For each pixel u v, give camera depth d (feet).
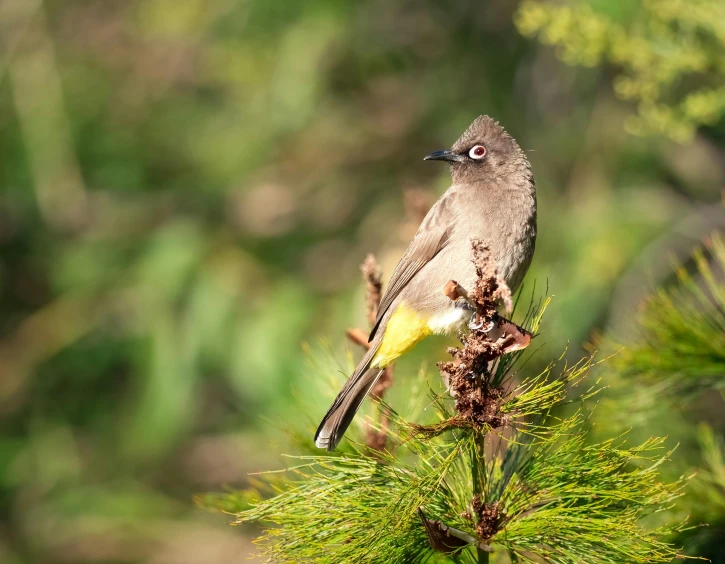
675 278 39.37
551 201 42.73
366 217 46.80
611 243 39.78
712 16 25.77
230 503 16.80
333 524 14.25
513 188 24.62
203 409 46.91
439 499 14.64
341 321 39.58
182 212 46.16
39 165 45.85
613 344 18.78
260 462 44.19
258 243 44.91
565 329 33.86
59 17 49.24
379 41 47.75
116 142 47.83
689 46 26.35
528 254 24.98
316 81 45.85
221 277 41.70
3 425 45.85
